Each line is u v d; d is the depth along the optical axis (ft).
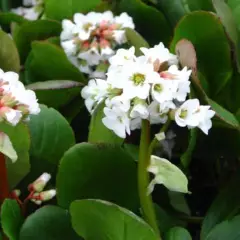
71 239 1.39
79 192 1.42
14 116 1.29
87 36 1.76
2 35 1.64
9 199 1.38
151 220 1.36
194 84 1.46
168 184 1.33
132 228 1.27
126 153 1.42
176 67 1.35
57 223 1.38
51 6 1.96
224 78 1.66
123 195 1.44
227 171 1.73
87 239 1.34
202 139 1.62
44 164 1.54
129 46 1.81
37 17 2.07
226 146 1.64
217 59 1.65
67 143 1.54
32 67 1.81
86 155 1.40
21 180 1.53
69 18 1.98
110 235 1.31
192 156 1.68
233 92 1.70
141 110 1.28
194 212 1.73
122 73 1.31
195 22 1.61
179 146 1.66
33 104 1.34
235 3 1.77
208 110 1.35
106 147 1.41
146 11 1.90
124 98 1.28
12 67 1.67
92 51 1.78
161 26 1.92
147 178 1.34
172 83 1.29
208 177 1.77
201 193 1.77
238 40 1.73
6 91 1.33
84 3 1.95
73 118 1.79
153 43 1.97
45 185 1.50
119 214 1.26
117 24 1.80
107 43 1.77
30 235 1.36
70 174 1.40
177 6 1.85
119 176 1.43
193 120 1.31
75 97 1.73
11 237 1.33
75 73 1.78
